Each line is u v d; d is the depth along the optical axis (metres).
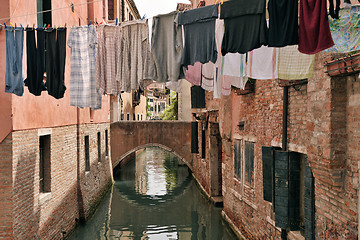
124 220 11.84
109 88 5.60
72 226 10.01
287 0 3.59
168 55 4.98
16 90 5.23
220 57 5.48
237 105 9.27
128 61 5.51
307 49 3.48
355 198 3.99
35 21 7.10
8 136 6.16
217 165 13.64
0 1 6.04
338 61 4.01
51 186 8.20
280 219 6.02
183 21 4.71
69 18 9.79
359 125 3.99
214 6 4.48
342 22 3.64
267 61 5.20
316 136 4.63
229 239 9.71
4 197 6.14
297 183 5.96
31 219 6.96
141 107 38.66
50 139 8.20
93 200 12.59
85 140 12.23
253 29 3.88
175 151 19.31
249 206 8.20
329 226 4.54
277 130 6.53
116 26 5.50
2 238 6.13
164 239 9.88
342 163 4.27
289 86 5.92
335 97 4.27
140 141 19.12
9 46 5.18
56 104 8.63
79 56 5.62
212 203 13.11
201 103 14.32
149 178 19.86
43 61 5.24
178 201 14.45
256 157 7.68
